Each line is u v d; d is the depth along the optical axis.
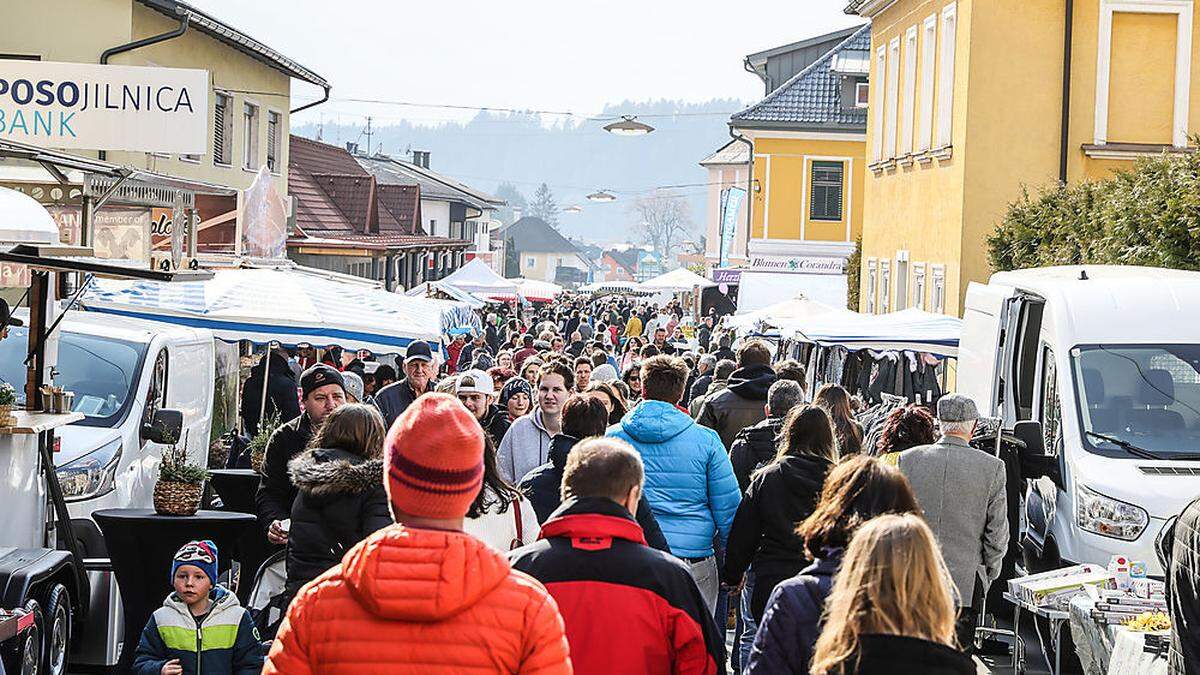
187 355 15.73
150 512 10.72
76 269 11.02
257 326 16.95
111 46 29.47
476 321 39.12
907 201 36.94
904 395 24.67
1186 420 14.43
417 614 4.62
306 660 4.73
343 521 8.57
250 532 12.49
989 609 13.62
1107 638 10.38
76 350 14.10
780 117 65.62
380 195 70.81
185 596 8.55
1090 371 14.81
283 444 10.55
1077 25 30.78
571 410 10.38
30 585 9.84
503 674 4.69
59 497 11.55
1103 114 30.72
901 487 6.34
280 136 44.28
